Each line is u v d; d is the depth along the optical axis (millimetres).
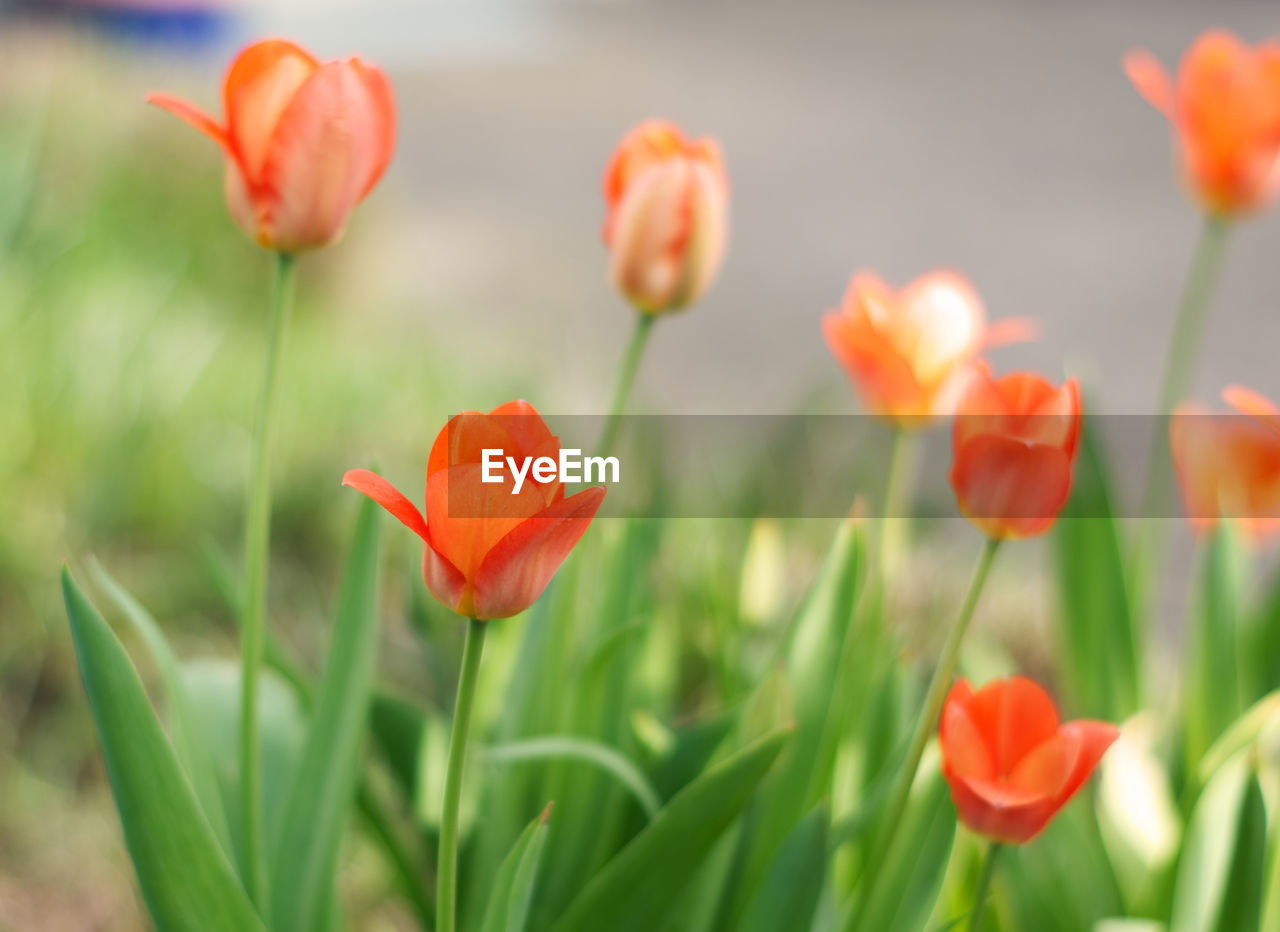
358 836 1517
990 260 6141
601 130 8086
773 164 7727
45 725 1736
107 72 3793
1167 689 1755
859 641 1271
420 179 6711
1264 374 4812
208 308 3184
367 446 2479
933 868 1184
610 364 4090
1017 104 9555
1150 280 5863
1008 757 1107
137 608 1184
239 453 2342
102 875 1517
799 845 1160
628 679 1259
